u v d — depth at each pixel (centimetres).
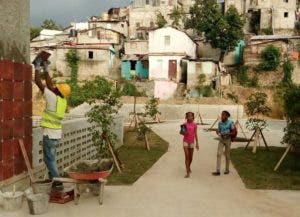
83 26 7450
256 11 7206
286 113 1566
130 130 2539
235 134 1322
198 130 2767
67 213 869
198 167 1441
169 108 4088
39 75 1005
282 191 1086
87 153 1505
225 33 5894
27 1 1035
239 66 5847
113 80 5191
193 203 960
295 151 1567
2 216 841
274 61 5331
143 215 863
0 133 902
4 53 920
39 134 1101
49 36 7338
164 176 1272
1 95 905
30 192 908
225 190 1094
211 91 5147
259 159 1588
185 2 7988
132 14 7438
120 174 1286
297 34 6931
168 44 5547
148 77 5541
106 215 859
